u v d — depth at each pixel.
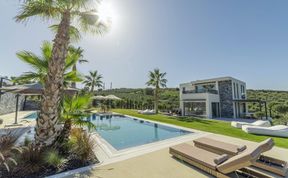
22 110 23.53
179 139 7.88
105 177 3.83
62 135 5.38
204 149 5.50
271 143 4.22
